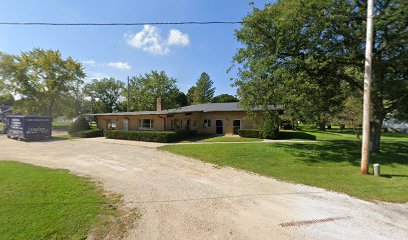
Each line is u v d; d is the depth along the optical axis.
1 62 32.94
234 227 4.52
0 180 7.59
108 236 4.14
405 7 9.45
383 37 11.09
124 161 11.46
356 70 14.05
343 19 10.66
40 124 22.48
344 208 5.50
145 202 5.84
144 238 4.09
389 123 31.97
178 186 7.27
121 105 56.66
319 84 13.28
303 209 5.43
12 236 4.05
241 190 6.87
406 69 11.31
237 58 13.08
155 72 43.94
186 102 69.88
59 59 36.03
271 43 11.93
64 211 5.13
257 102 13.52
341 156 11.91
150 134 19.92
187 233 4.27
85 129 26.69
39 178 7.87
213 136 23.97
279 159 11.25
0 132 29.77
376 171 8.38
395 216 5.06
